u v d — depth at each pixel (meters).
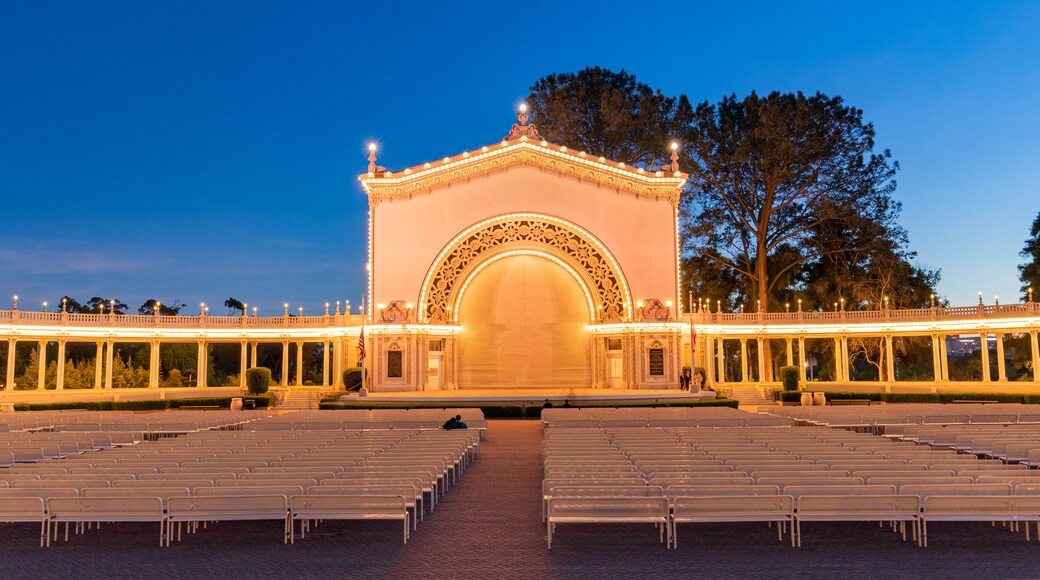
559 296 62.47
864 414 31.64
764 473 14.74
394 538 14.29
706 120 71.56
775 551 13.24
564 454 17.52
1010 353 90.62
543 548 13.48
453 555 13.06
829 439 20.78
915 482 14.21
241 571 12.19
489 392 53.69
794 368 57.06
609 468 15.67
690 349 61.44
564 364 61.88
